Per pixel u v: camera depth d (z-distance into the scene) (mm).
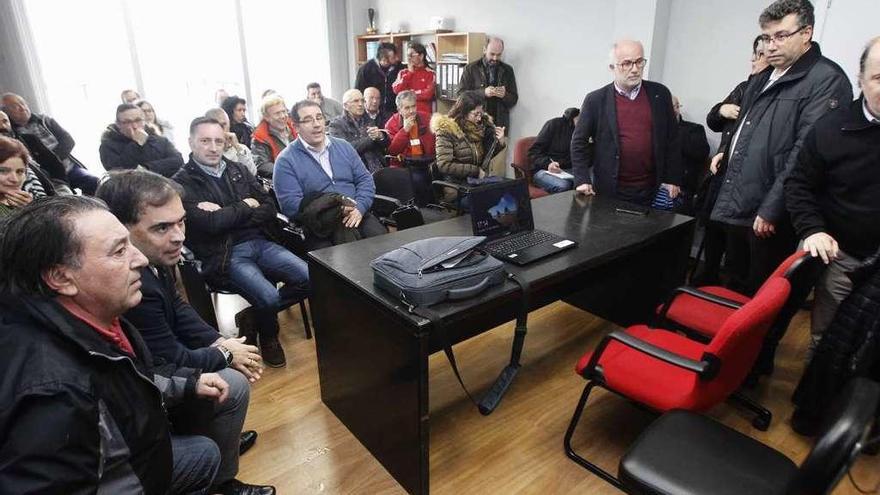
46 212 857
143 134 3684
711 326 1809
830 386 1652
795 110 1874
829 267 1729
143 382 966
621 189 2650
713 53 3297
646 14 3412
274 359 2225
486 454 1727
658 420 1279
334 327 1729
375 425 1653
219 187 2367
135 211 1316
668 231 2012
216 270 2217
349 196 2701
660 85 2537
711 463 1146
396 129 4148
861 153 1561
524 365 2262
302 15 5984
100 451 841
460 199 3113
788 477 1105
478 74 4523
